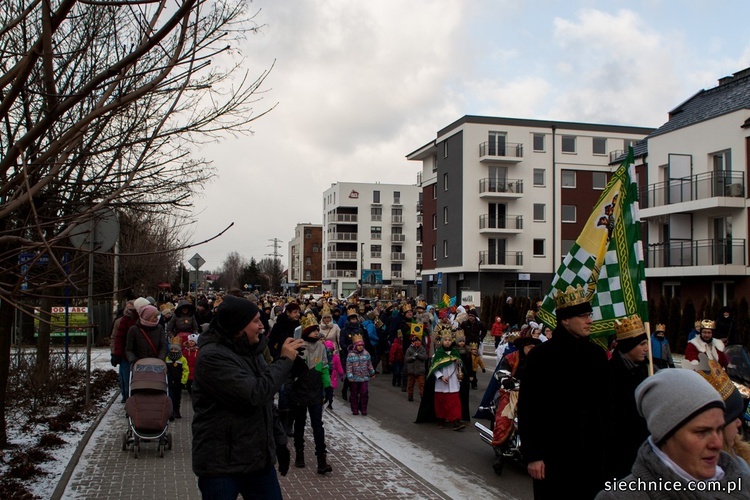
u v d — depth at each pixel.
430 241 56.56
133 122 6.43
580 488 4.73
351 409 13.41
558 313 4.98
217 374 4.28
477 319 18.41
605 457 4.80
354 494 7.37
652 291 32.62
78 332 25.70
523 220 50.78
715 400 2.45
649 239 33.28
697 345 11.05
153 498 6.89
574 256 7.59
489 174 50.44
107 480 7.54
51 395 12.23
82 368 16.50
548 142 51.25
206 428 4.31
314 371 8.33
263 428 4.43
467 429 11.51
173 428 10.80
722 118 28.80
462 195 50.50
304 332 8.39
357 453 9.45
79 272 5.51
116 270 18.88
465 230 50.28
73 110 6.29
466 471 8.66
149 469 8.05
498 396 8.98
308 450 9.62
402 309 18.17
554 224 51.09
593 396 4.83
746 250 27.88
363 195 96.81
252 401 4.25
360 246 91.44
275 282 137.00
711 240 28.86
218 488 4.26
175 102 5.45
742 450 3.62
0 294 4.29
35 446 8.88
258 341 4.57
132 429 8.79
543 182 51.25
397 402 14.69
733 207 28.16
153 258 27.50
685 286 30.84
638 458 2.58
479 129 50.41
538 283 50.97
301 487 7.64
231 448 4.29
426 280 57.09
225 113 6.33
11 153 4.12
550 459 4.77
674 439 2.48
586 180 51.78
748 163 27.69
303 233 118.38
